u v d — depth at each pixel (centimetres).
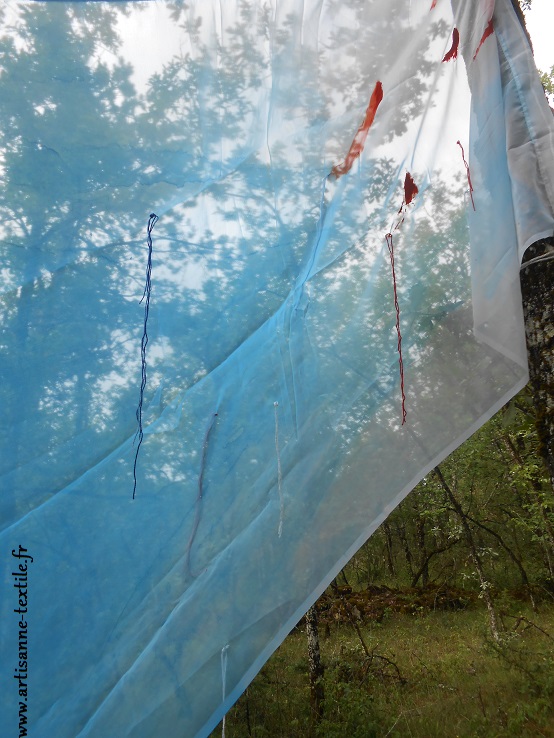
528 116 229
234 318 210
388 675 579
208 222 216
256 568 187
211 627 180
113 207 208
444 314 218
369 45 244
